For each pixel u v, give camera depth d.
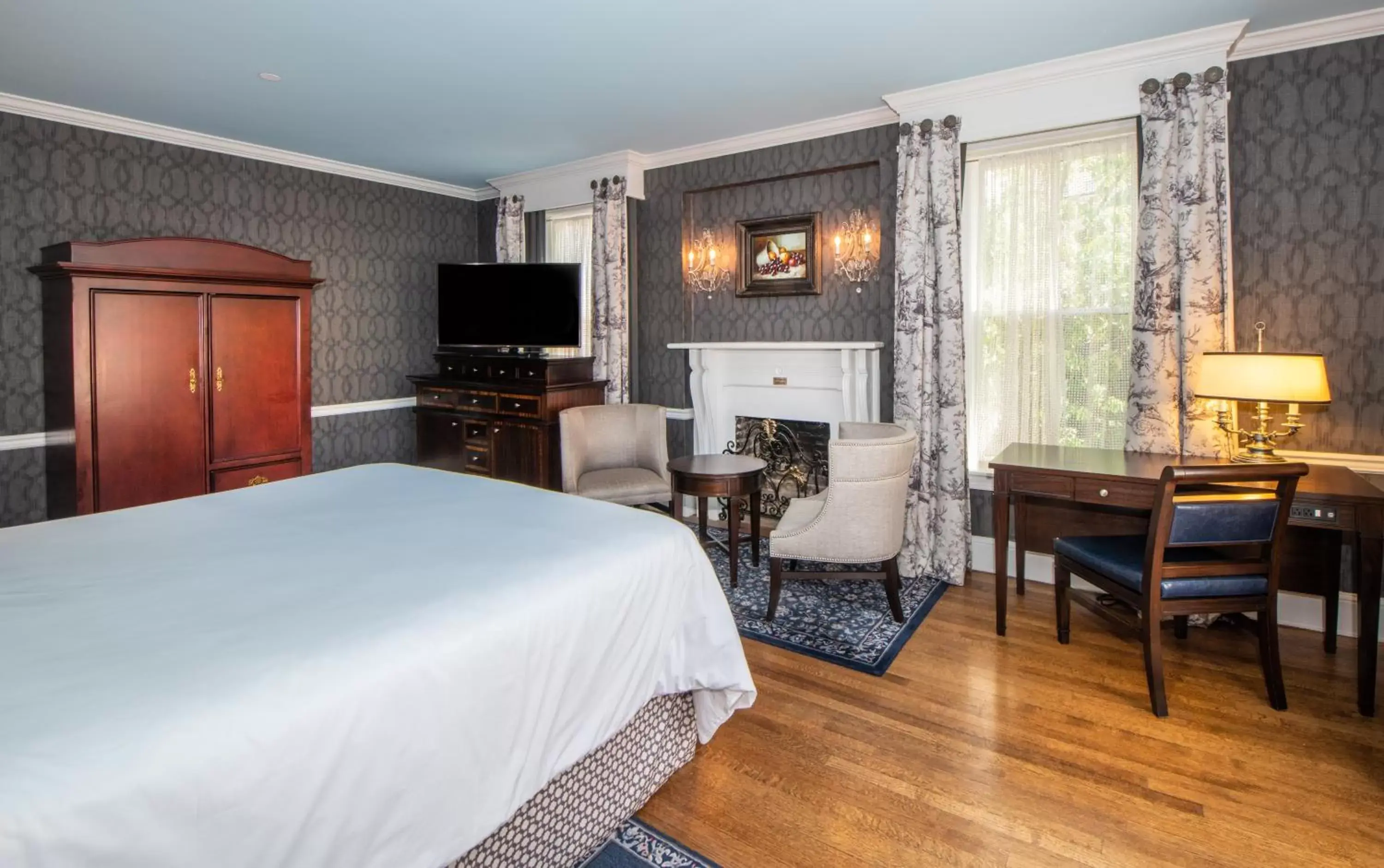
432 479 2.74
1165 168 3.22
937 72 3.52
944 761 2.20
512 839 1.53
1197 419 3.16
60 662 1.18
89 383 3.66
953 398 3.78
